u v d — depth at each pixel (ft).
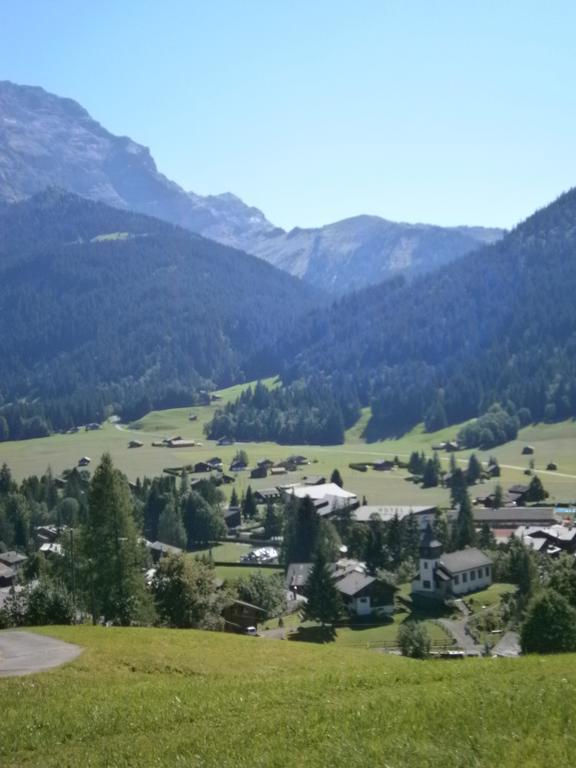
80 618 296.30
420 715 97.04
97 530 288.30
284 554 541.75
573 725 87.35
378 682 129.90
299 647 197.57
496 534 593.01
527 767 76.23
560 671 123.54
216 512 646.74
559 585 317.42
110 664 160.45
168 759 94.53
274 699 120.37
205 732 104.27
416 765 79.41
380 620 393.70
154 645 180.55
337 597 379.35
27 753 106.11
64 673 150.30
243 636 209.97
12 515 650.02
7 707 127.24
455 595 433.48
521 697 100.42
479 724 90.79
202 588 307.78
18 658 163.12
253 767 86.17
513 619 357.41
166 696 129.18
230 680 145.38
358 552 553.23
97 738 109.70
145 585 300.40
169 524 598.75
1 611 272.10
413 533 540.93
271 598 415.64
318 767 82.99
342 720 100.27
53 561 378.12
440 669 137.59
